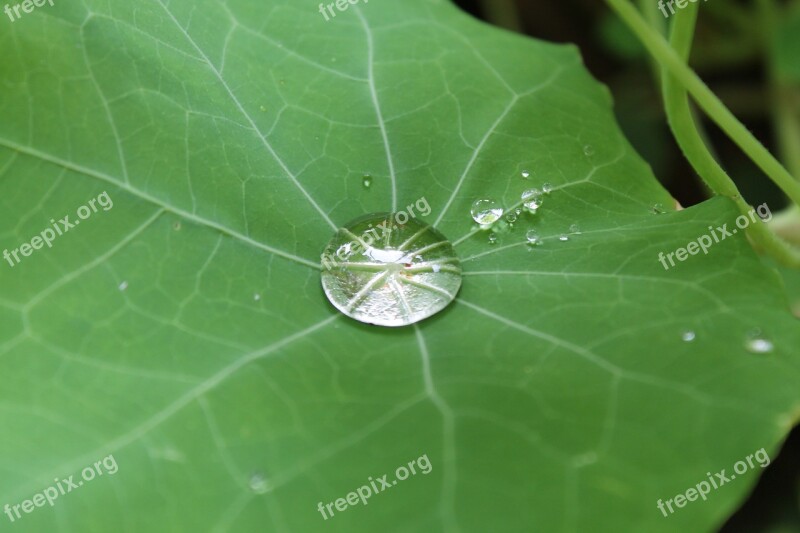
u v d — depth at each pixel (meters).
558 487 0.14
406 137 0.16
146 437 0.14
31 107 0.15
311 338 0.15
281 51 0.17
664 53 0.16
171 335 0.15
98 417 0.14
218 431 0.14
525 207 0.16
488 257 0.16
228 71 0.16
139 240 0.15
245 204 0.16
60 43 0.15
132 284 0.15
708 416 0.14
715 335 0.14
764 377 0.14
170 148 0.15
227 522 0.14
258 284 0.15
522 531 0.13
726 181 0.17
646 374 0.14
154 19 0.16
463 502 0.14
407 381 0.14
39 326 0.14
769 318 0.15
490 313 0.15
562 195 0.16
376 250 0.16
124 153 0.15
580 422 0.14
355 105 0.17
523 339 0.15
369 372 0.15
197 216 0.15
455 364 0.15
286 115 0.16
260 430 0.14
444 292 0.15
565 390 0.14
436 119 0.17
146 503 0.14
